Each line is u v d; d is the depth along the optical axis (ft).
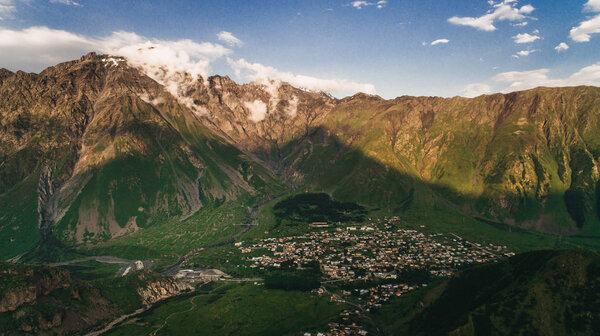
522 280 602.03
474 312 577.02
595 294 543.80
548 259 605.73
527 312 550.77
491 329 548.31
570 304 545.44
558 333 524.93
